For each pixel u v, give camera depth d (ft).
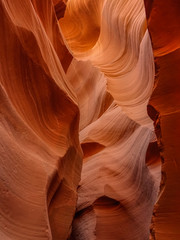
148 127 20.83
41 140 9.14
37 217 7.51
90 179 22.13
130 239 19.20
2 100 7.19
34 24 10.67
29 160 7.86
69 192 11.52
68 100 11.32
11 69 8.30
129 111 21.89
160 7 9.71
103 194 20.80
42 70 9.89
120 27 23.36
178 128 9.63
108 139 22.71
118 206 20.33
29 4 10.87
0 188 6.39
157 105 10.10
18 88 8.58
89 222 21.44
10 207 6.68
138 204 19.66
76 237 22.17
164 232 9.35
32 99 9.32
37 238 7.33
